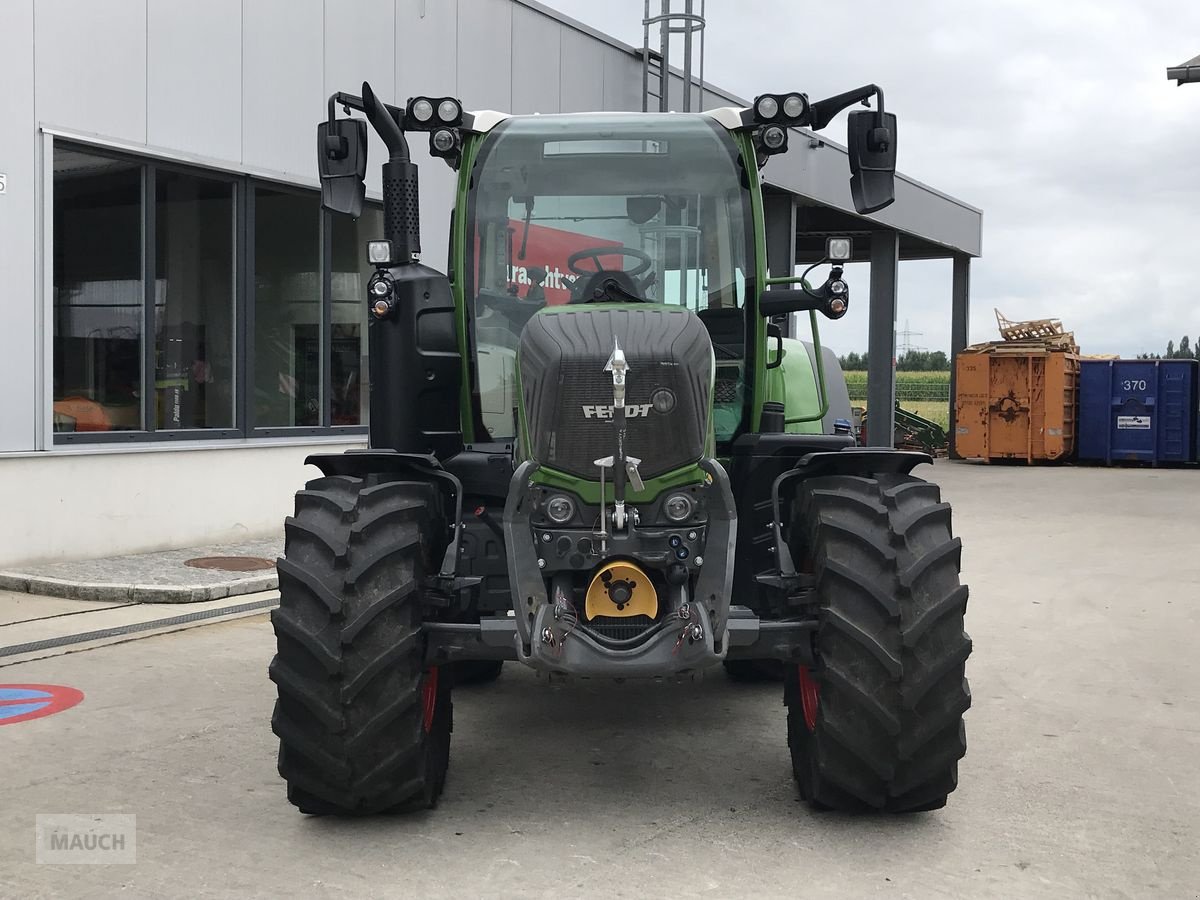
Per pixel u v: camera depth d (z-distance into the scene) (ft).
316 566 12.58
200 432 33.12
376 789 12.64
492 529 15.05
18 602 25.84
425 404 15.60
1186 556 36.42
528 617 12.35
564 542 12.74
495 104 42.45
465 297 15.93
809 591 13.12
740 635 12.63
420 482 13.74
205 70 32.71
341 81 36.81
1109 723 17.74
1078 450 81.00
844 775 12.82
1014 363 79.46
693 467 12.92
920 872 11.94
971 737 16.96
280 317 36.09
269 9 34.45
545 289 16.01
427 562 13.24
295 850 12.41
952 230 81.41
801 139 57.36
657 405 12.74
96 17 29.78
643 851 12.41
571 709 18.24
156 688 18.99
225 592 26.55
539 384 12.93
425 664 12.70
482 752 15.97
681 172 16.08
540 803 13.92
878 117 14.48
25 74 28.22
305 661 12.37
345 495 13.28
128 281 31.09
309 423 37.22
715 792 14.35
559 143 16.14
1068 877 11.87
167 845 12.53
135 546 30.94
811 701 13.65
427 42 39.55
